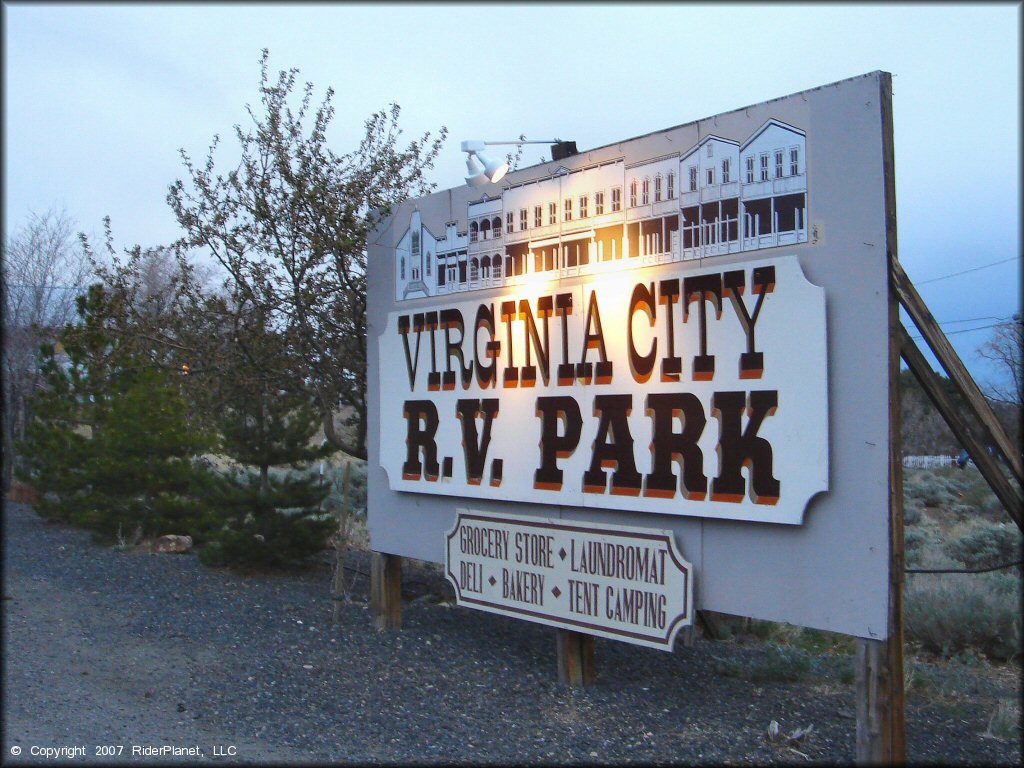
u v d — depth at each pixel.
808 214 5.66
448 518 8.65
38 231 24.45
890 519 5.19
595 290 7.07
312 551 12.70
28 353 23.25
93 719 6.43
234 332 10.84
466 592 8.24
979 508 19.12
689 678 8.00
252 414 12.71
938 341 5.25
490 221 8.18
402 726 6.51
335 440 11.46
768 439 5.77
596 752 6.00
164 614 9.78
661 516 6.58
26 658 7.95
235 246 10.56
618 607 6.84
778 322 5.74
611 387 6.91
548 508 7.57
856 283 5.40
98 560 13.33
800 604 5.64
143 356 11.06
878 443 5.27
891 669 5.19
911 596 9.77
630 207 6.85
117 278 10.97
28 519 18.61
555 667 8.10
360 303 10.70
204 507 14.50
